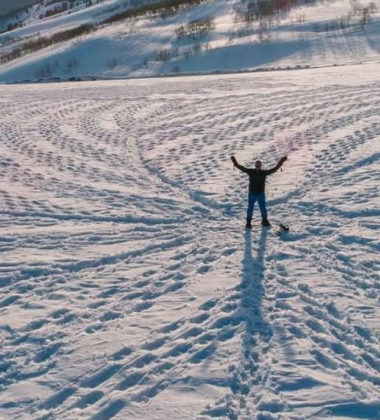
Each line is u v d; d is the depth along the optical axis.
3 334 7.15
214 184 13.50
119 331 7.10
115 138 19.88
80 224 11.38
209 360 6.39
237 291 8.06
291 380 5.97
